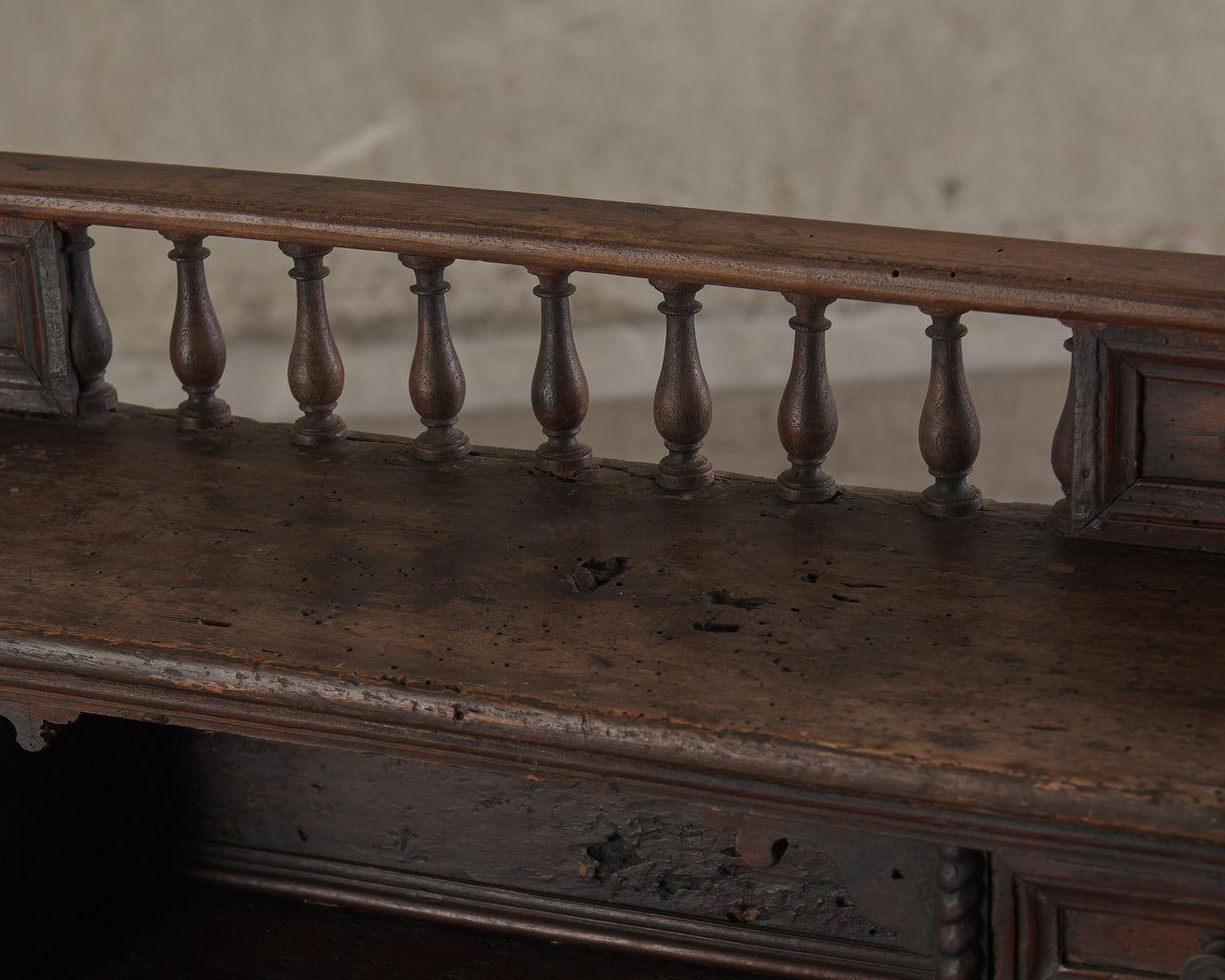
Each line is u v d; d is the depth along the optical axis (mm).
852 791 1454
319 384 2242
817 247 1876
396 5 7250
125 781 2398
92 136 7504
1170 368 1780
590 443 7480
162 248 7398
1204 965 1412
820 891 2123
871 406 7543
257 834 2391
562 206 2049
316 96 7480
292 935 2322
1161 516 1850
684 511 2027
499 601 1762
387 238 2018
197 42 7293
